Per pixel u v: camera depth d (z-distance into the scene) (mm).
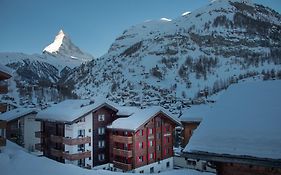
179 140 63281
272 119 13695
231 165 14086
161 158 45688
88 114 42281
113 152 43844
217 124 14805
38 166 23172
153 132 44875
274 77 152750
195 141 14539
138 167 42125
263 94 15562
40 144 47594
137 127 40375
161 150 45812
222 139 13867
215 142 13914
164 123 46812
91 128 43344
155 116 44062
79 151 41844
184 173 36562
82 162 42031
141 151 42781
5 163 22219
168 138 47375
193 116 54969
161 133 46000
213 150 13625
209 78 184625
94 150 43469
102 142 44562
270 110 14266
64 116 41656
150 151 44188
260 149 12586
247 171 13688
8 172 20766
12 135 55594
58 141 42812
